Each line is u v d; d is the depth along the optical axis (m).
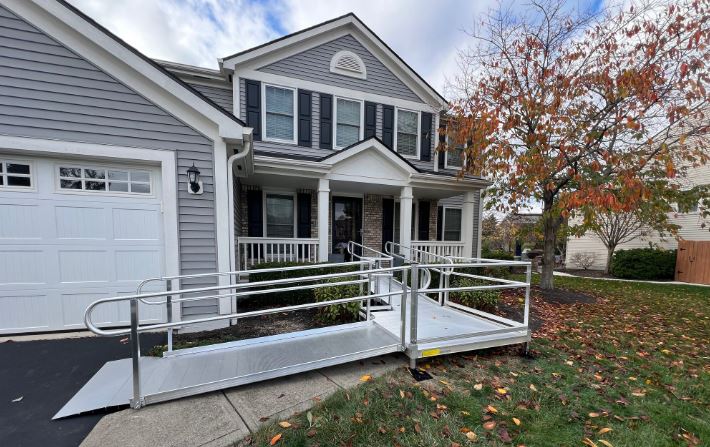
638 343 4.32
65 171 4.05
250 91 7.44
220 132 4.44
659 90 5.77
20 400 2.53
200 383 2.56
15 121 3.74
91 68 3.98
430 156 9.64
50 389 2.71
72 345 3.70
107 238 4.23
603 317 5.79
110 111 4.07
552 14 6.87
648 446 2.14
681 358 3.80
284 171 6.53
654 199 6.46
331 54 8.25
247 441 2.05
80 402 2.41
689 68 5.30
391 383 2.87
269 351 3.15
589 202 5.99
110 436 2.08
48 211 3.99
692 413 2.58
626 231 12.88
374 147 7.27
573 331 4.80
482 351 3.80
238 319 4.94
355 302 4.71
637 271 12.23
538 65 7.04
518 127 7.30
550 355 3.77
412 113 9.38
